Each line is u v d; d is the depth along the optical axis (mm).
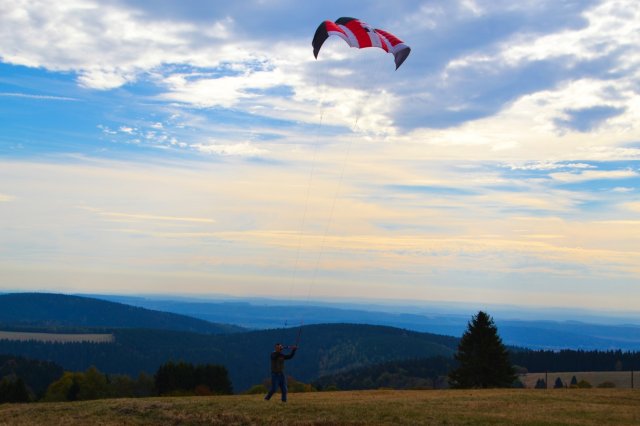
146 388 110750
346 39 32031
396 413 26328
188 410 27750
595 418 26047
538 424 24078
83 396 97188
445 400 33250
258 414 26219
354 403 29953
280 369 28953
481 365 67312
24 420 28141
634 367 145625
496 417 25609
